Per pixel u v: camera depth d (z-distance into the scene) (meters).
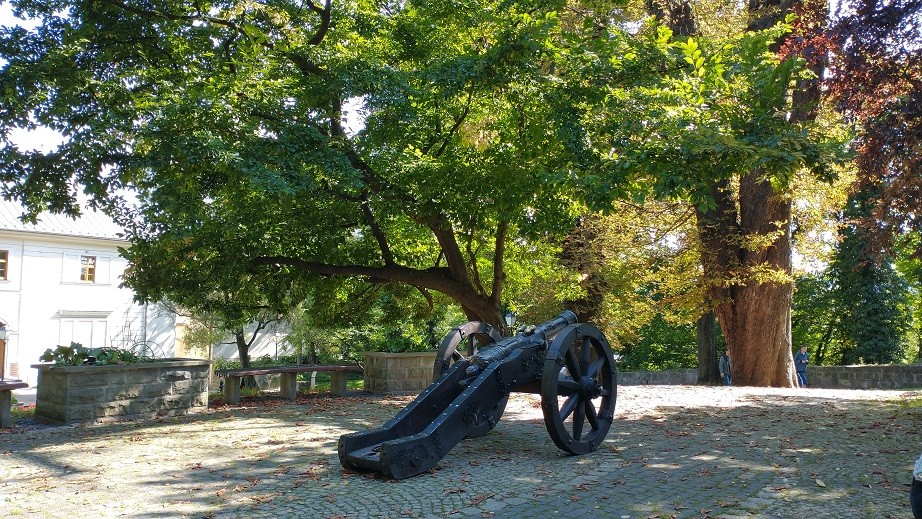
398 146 12.55
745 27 17.61
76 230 32.88
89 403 10.13
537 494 5.74
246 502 5.59
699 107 9.84
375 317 23.31
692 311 19.45
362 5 13.66
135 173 10.35
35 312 31.78
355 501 5.57
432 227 13.24
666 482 6.12
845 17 9.69
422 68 12.85
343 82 11.23
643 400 12.39
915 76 9.31
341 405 12.16
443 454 6.66
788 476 6.28
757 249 17.52
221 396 14.23
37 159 10.73
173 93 10.55
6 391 9.82
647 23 13.92
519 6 11.98
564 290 18.78
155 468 6.91
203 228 12.98
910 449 7.42
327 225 13.66
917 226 9.19
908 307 31.92
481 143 15.45
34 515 5.29
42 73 10.40
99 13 11.86
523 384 7.70
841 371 22.64
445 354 8.38
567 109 11.44
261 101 10.91
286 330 28.95
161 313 33.47
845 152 9.55
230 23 12.51
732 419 9.88
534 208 13.03
